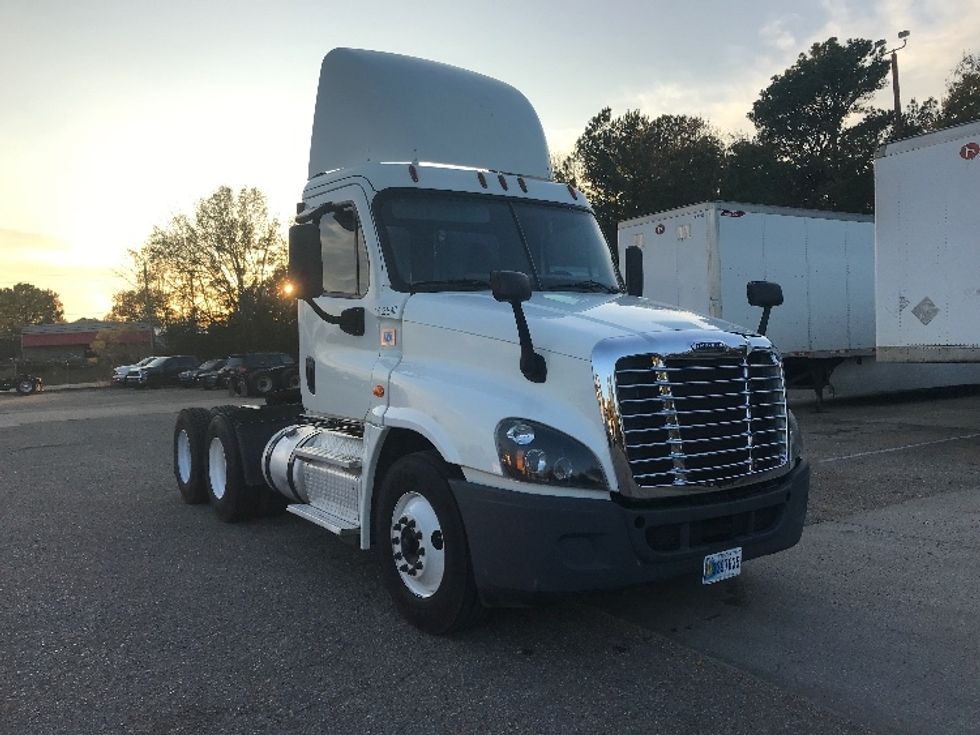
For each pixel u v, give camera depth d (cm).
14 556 639
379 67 610
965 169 1035
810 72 4603
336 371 558
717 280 1388
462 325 454
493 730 346
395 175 536
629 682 389
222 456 761
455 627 436
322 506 576
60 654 436
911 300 1101
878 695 372
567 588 382
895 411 1526
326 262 573
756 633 448
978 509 719
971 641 432
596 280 570
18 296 14025
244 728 351
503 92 664
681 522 393
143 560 621
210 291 5259
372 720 356
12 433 1684
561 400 400
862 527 668
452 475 424
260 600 521
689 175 4284
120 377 4331
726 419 413
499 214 557
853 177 4366
